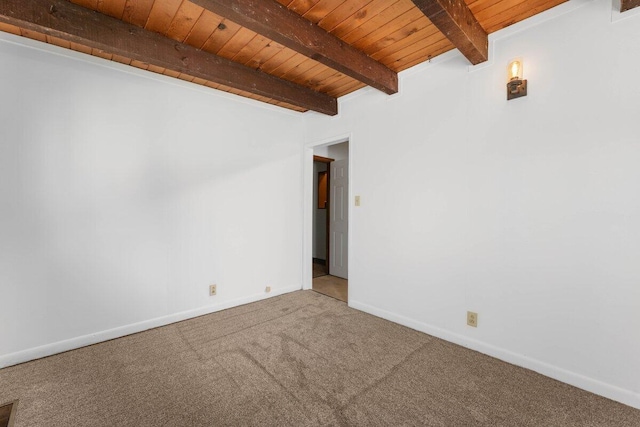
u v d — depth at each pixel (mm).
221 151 3080
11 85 2023
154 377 1916
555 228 1878
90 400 1693
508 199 2072
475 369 2006
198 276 2943
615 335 1684
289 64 2564
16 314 2062
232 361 2107
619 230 1661
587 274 1768
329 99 3260
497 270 2137
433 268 2510
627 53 1620
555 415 1574
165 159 2709
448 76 2373
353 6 1797
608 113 1682
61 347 2225
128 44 1968
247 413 1599
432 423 1522
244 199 3279
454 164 2355
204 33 2096
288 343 2377
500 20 1977
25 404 1655
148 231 2627
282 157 3631
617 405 1646
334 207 4719
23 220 2076
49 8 1696
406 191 2695
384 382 1866
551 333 1908
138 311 2588
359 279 3135
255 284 3404
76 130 2268
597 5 1704
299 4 1777
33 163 2104
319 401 1692
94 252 2361
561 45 1829
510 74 2014
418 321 2629
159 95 2666
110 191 2426
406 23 1982
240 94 3168
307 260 3904
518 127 2014
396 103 2758
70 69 2234
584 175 1766
